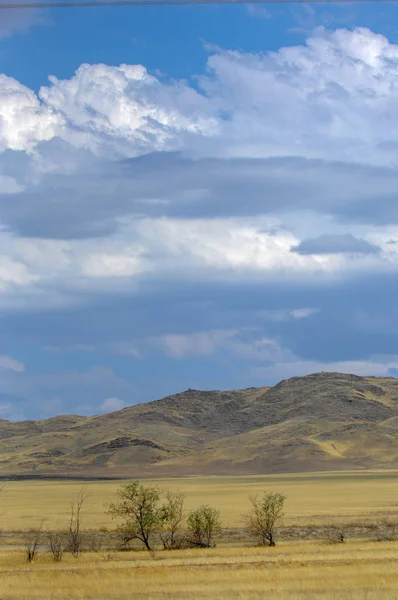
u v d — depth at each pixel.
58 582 41.78
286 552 58.06
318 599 32.91
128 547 70.31
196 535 69.25
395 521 86.38
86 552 65.31
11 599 36.03
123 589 38.28
